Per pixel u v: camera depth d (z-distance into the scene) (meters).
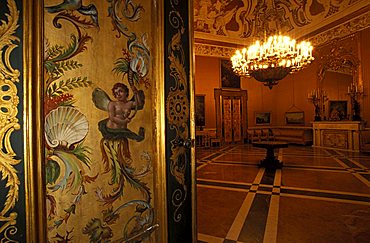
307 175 5.10
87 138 1.01
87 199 1.01
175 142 1.45
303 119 11.18
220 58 11.67
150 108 1.28
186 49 1.56
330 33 9.45
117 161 1.12
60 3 0.92
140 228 1.22
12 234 0.81
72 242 0.96
